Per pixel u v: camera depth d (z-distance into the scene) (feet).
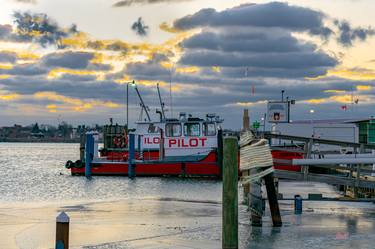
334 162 58.44
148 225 50.80
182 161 144.15
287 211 58.59
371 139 140.87
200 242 41.19
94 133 159.12
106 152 162.30
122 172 149.89
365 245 39.24
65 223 29.35
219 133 142.31
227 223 29.73
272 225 48.65
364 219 52.54
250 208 49.67
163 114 151.23
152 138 150.51
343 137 134.82
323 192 89.66
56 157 414.21
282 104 142.82
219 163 141.59
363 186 63.31
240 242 40.75
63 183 138.10
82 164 157.38
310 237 42.60
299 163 59.52
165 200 81.97
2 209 68.95
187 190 111.96
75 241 41.93
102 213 62.85
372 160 57.52
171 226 49.98
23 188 129.18
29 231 47.75
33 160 339.98
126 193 108.88
